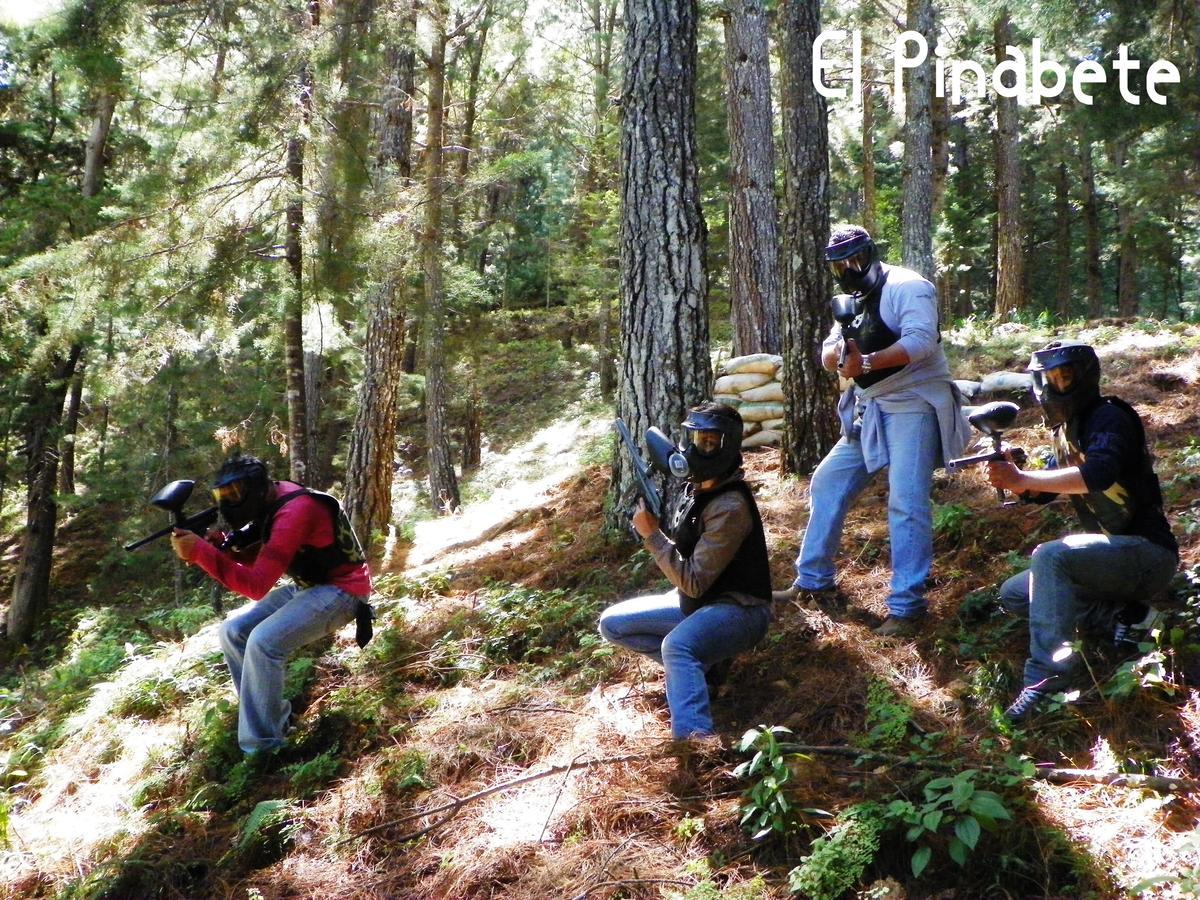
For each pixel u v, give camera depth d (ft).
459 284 51.55
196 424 60.90
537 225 104.06
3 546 81.20
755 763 11.19
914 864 9.66
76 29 30.37
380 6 30.86
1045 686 12.07
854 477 16.22
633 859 10.99
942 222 66.03
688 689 12.83
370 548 34.09
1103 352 29.86
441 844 12.32
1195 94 41.09
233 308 32.37
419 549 31.53
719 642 13.05
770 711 13.67
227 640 16.05
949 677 13.61
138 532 63.05
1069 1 40.04
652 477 20.92
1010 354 32.19
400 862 12.26
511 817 12.24
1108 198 87.04
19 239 50.67
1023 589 13.33
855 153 77.97
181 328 31.53
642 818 11.71
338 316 33.32
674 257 20.92
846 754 12.07
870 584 16.88
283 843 13.37
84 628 41.63
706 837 11.14
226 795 15.17
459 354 60.13
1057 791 10.48
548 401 88.22
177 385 57.57
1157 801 9.82
